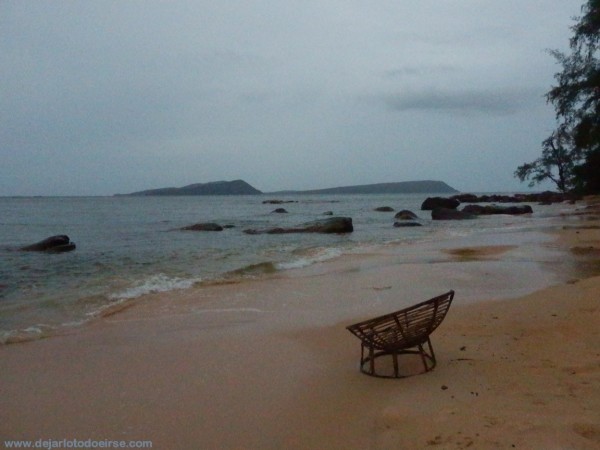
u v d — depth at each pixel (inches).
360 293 378.0
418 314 192.2
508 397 159.2
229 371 208.8
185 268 527.2
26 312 332.2
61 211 2356.1
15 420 164.9
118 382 198.2
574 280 399.5
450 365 197.6
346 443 142.3
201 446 145.2
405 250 661.3
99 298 374.6
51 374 209.2
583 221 1087.6
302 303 348.8
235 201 4628.4
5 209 2615.7
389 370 199.0
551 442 127.6
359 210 2267.5
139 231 1080.8
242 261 580.1
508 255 569.6
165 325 294.8
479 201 2869.1
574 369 181.5
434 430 141.2
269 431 152.8
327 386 186.5
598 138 1370.6
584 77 1375.5
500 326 255.6
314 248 708.0
